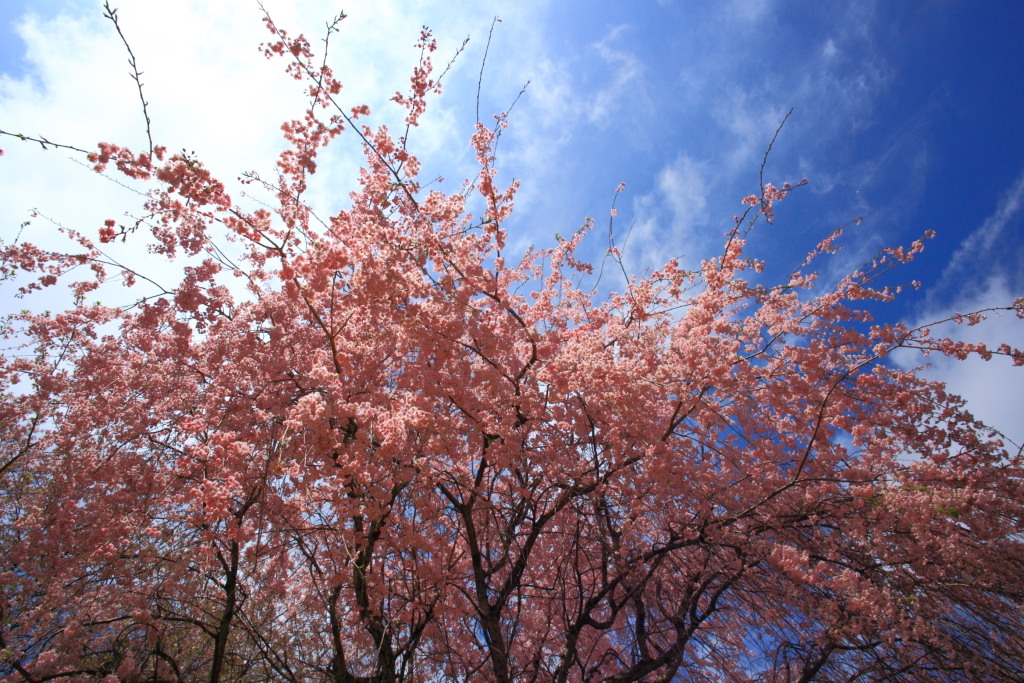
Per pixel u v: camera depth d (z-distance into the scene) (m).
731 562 6.20
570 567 7.56
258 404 6.25
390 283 5.76
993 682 5.36
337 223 6.18
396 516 6.11
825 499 6.38
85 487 6.64
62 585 6.23
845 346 6.82
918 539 5.86
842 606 5.76
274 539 6.30
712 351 6.12
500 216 7.08
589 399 6.80
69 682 5.77
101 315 6.95
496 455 6.50
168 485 6.28
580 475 6.84
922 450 6.86
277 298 6.27
